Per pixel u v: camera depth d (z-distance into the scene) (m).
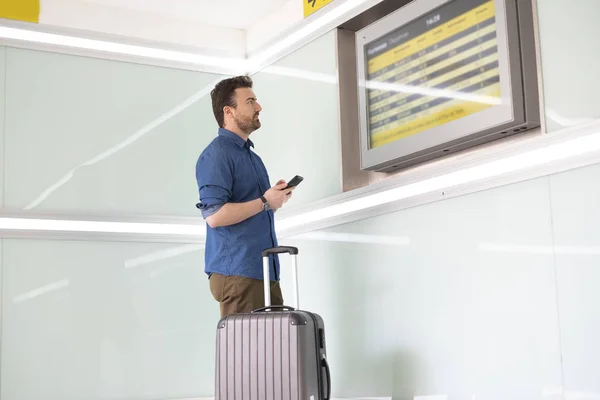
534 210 3.06
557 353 2.93
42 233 4.48
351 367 4.01
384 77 3.90
